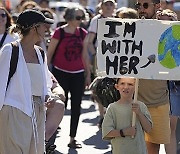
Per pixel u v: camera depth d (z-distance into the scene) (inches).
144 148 397.7
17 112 375.9
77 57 586.6
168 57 386.3
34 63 385.1
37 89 386.3
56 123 462.0
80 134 638.5
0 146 382.6
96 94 450.0
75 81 583.8
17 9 883.4
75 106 581.3
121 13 440.8
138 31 383.2
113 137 396.2
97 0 1326.3
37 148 390.3
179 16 613.0
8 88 377.4
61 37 585.0
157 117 432.5
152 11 431.5
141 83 428.8
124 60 383.9
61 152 565.3
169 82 453.4
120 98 404.8
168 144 454.6
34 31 384.5
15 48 378.6
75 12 585.9
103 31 383.6
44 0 899.4
